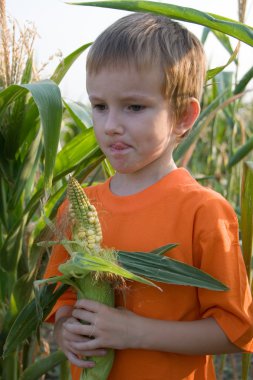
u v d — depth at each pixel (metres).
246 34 1.79
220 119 4.32
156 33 1.53
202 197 1.53
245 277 1.54
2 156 2.09
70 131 3.70
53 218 2.00
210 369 1.68
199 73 1.62
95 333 1.47
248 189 2.04
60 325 1.67
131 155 1.50
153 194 1.56
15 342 1.63
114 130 1.48
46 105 1.68
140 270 1.45
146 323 1.49
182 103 1.56
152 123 1.49
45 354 2.68
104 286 1.49
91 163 2.02
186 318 1.55
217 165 3.88
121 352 1.55
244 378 2.22
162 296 1.53
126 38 1.49
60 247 1.72
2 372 2.12
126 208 1.58
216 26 1.83
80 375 1.62
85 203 1.44
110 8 1.91
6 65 2.01
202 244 1.50
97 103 1.52
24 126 2.03
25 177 2.12
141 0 1.87
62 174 2.06
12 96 1.87
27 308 1.63
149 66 1.47
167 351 1.50
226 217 1.53
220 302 1.49
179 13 1.85
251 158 3.59
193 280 1.43
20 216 2.06
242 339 1.50
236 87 2.42
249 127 5.30
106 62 1.48
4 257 2.08
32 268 2.06
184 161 2.12
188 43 1.58
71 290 1.73
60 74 2.11
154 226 1.54
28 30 2.02
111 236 1.57
